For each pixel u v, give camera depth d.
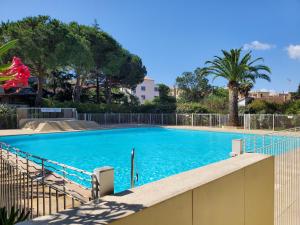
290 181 4.90
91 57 26.47
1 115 20.73
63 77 32.59
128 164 10.72
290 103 23.45
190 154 12.72
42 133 18.62
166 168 10.02
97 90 34.25
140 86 59.94
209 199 2.02
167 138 18.44
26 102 29.12
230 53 21.47
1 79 1.68
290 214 4.34
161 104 29.84
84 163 10.95
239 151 4.31
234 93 22.05
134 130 22.84
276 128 20.25
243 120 22.59
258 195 2.76
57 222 1.33
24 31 21.52
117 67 31.17
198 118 25.03
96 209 1.48
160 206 1.59
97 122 26.59
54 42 23.77
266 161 2.95
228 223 2.24
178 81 46.03
